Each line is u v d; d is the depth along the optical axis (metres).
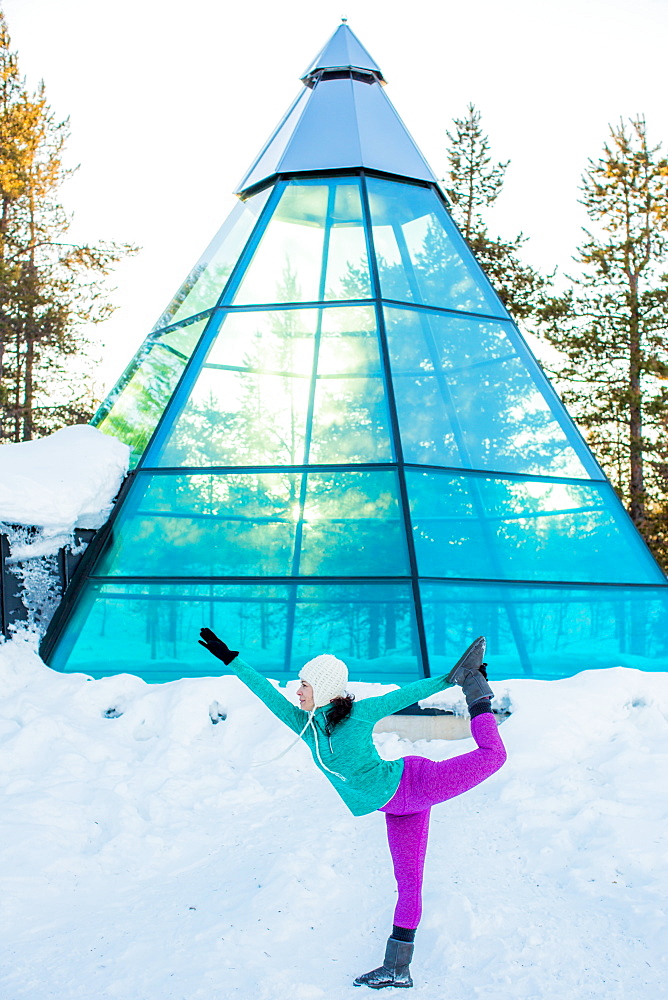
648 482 30.78
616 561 9.16
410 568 8.29
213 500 9.05
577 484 9.66
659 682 7.48
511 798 5.57
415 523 8.63
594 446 30.77
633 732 6.68
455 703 7.05
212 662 8.03
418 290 10.73
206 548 8.72
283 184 11.60
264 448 9.41
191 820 5.45
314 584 8.36
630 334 29.73
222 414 9.64
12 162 28.78
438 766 3.61
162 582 8.47
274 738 6.54
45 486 8.63
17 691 7.45
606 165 31.25
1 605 8.30
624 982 3.52
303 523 8.80
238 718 6.83
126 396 11.17
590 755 6.33
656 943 3.81
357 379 9.74
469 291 11.13
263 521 8.85
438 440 9.36
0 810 5.28
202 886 4.58
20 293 28.72
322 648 8.00
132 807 5.49
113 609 8.33
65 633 8.21
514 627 8.24
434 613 8.06
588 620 8.56
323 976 3.65
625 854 4.64
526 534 9.00
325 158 11.85
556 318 30.58
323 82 13.31
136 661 8.05
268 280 10.69
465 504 8.95
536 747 6.35
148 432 10.02
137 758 6.40
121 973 3.67
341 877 4.57
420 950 3.86
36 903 4.43
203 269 11.76
